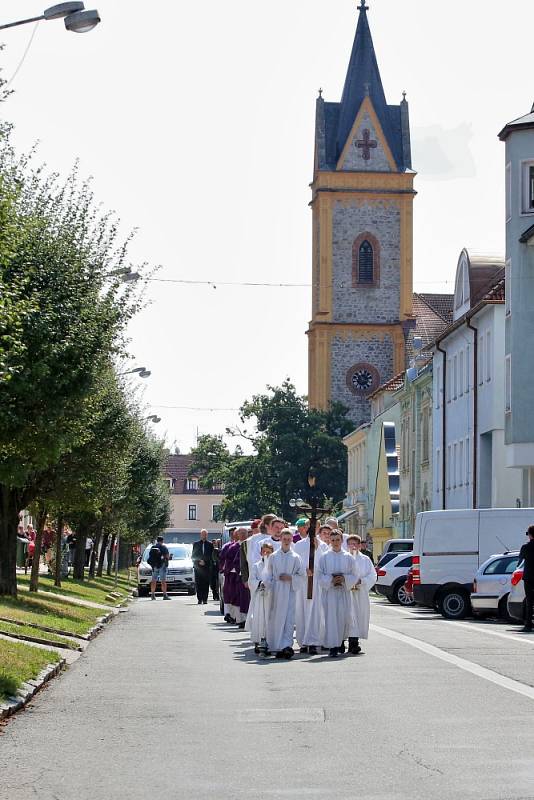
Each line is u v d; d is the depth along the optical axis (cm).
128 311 3978
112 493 5466
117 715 1958
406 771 1458
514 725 1803
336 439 14550
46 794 1355
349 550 3094
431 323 14925
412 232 14925
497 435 7800
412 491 10875
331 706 2033
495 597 4688
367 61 15062
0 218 2756
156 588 7888
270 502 14912
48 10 2619
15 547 4519
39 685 2297
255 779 1424
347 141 14912
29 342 3466
